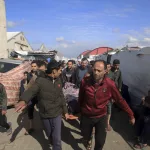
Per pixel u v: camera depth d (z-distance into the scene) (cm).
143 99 509
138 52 696
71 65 691
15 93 779
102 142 372
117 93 352
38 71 479
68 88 619
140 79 673
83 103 371
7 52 2539
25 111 700
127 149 464
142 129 493
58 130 385
